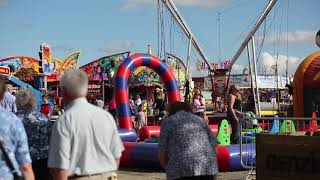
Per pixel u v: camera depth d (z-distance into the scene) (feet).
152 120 82.94
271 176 20.79
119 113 50.98
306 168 20.01
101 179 14.03
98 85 124.77
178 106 17.66
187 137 16.63
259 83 178.70
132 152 37.81
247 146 36.63
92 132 14.05
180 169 16.38
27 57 130.82
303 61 62.03
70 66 130.00
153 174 35.32
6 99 36.29
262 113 103.14
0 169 12.88
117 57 122.31
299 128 46.37
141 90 120.57
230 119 42.22
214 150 17.08
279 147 20.61
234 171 36.37
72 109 14.02
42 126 19.31
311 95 59.72
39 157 19.12
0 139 12.89
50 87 130.93
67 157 13.62
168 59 126.93
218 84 112.27
